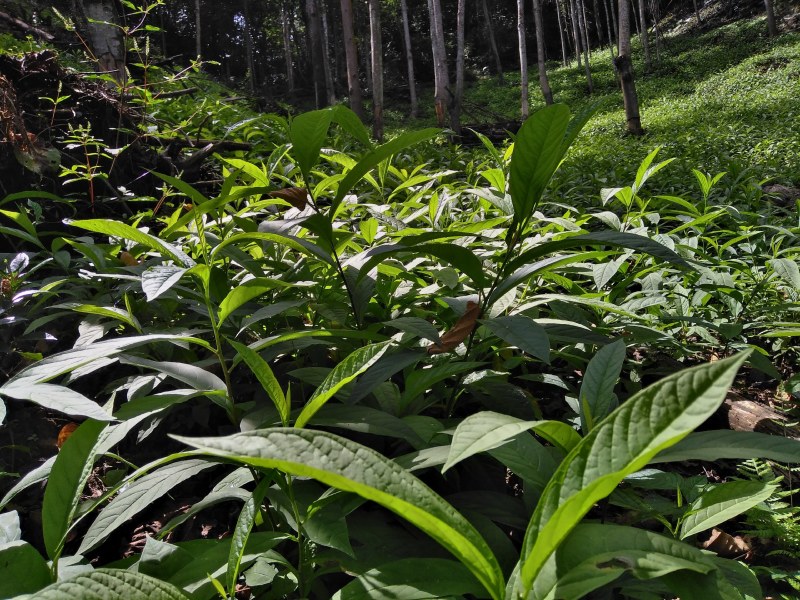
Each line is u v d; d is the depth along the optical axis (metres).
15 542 1.19
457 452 0.96
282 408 1.29
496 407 1.92
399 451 1.84
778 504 1.81
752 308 3.29
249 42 39.59
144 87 6.18
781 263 2.83
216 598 1.42
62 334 3.07
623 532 0.97
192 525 2.07
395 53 49.28
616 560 0.92
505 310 2.22
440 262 2.79
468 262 1.83
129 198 4.22
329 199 4.41
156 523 2.11
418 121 31.42
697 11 42.44
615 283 3.43
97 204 4.54
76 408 1.18
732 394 2.78
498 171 2.78
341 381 1.20
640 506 1.47
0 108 4.14
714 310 3.27
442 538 0.87
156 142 5.69
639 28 49.84
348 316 2.38
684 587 1.02
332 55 47.66
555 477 0.88
